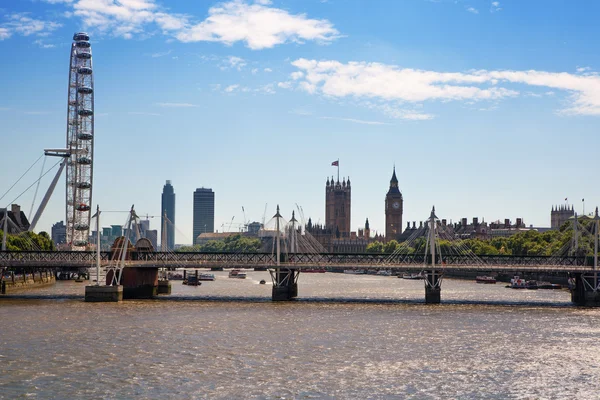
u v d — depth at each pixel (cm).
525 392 7875
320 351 10006
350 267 17725
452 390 7931
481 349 10300
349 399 7538
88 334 11244
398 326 12531
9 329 11681
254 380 8250
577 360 9562
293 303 16862
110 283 17562
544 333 11831
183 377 8356
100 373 8512
